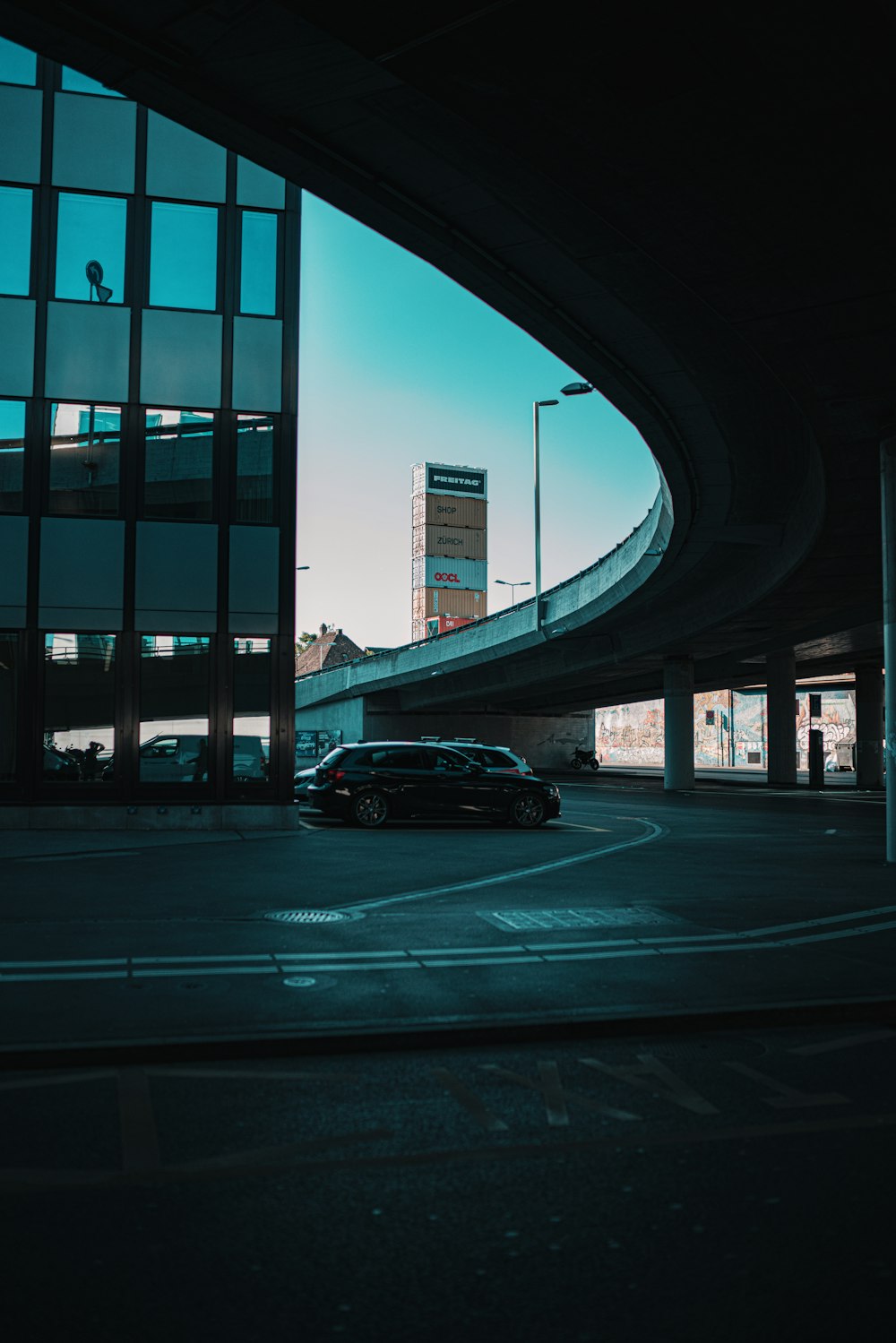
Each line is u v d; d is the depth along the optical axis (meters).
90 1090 5.63
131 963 8.33
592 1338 3.29
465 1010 7.04
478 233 12.91
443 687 64.25
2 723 19.69
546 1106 5.47
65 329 20.16
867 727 52.03
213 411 20.70
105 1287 3.57
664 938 9.63
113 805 19.89
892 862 16.17
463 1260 3.79
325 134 10.61
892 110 9.05
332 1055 6.40
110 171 20.52
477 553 154.12
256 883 13.02
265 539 20.75
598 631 44.62
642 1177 4.55
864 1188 4.45
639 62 8.47
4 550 19.75
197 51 8.97
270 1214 4.15
